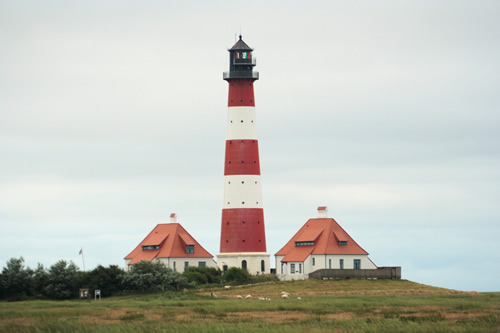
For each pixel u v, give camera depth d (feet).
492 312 440.86
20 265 602.03
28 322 413.59
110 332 373.81
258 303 494.18
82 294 576.20
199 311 452.76
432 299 518.78
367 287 611.88
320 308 465.88
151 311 454.81
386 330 372.79
